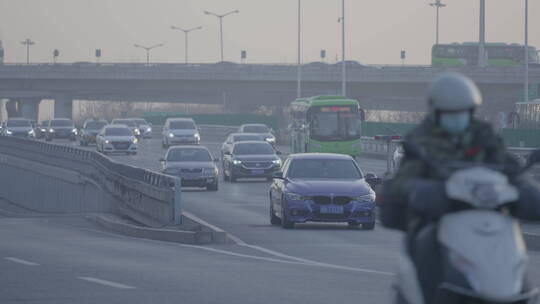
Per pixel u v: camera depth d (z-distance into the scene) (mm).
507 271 9898
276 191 48250
